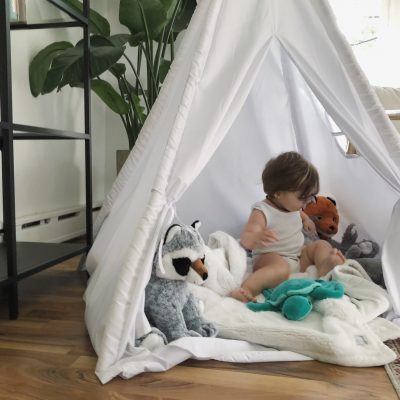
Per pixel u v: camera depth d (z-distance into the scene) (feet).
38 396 2.41
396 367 2.75
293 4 3.43
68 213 6.93
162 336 2.88
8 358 2.89
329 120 4.90
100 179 8.46
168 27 6.78
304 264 4.46
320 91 3.64
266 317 3.26
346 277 3.71
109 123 8.56
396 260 3.65
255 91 4.93
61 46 5.90
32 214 6.05
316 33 3.42
